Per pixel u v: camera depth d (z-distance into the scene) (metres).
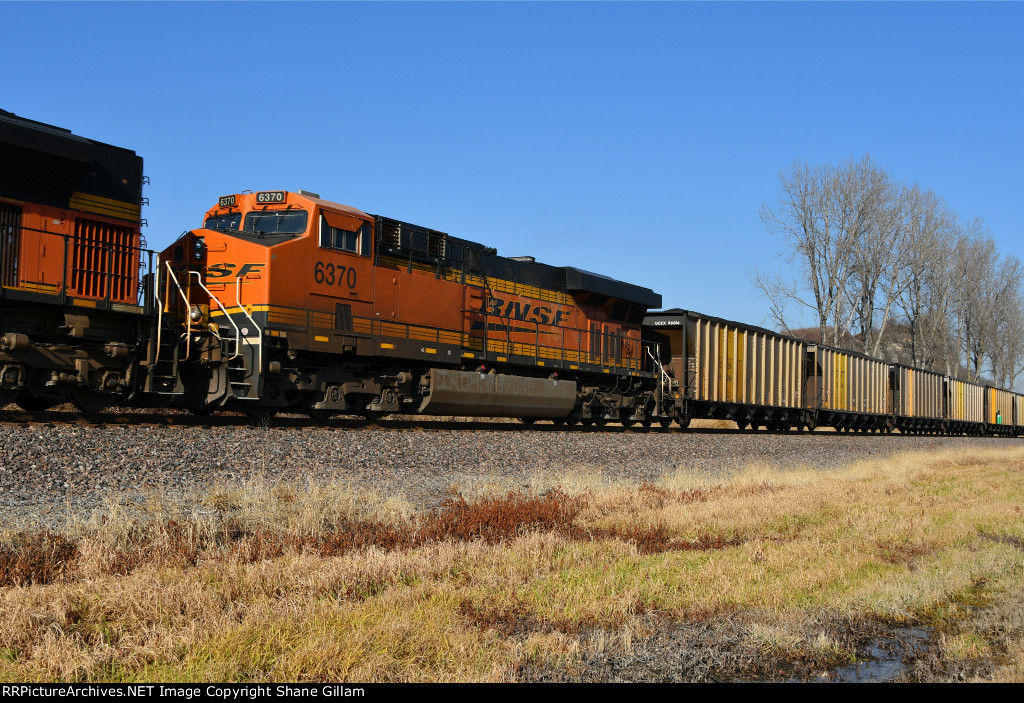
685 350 26.36
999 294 68.19
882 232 50.06
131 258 13.83
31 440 10.32
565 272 23.67
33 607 5.74
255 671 5.10
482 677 5.19
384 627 5.79
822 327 50.25
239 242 15.57
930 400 44.31
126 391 13.92
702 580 7.76
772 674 5.66
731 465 17.45
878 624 6.90
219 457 11.14
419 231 18.72
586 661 5.69
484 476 12.71
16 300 12.27
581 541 9.16
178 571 6.76
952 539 10.35
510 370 21.48
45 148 12.44
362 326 16.97
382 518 9.24
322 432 13.91
